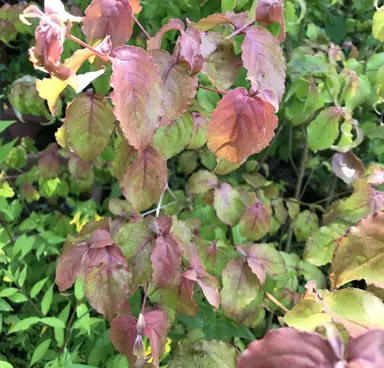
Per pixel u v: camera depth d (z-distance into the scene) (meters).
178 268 0.28
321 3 0.58
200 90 0.38
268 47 0.26
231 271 0.36
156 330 0.28
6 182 0.57
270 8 0.26
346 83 0.43
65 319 0.41
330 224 0.35
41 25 0.18
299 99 0.45
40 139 0.76
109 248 0.28
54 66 0.19
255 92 0.23
